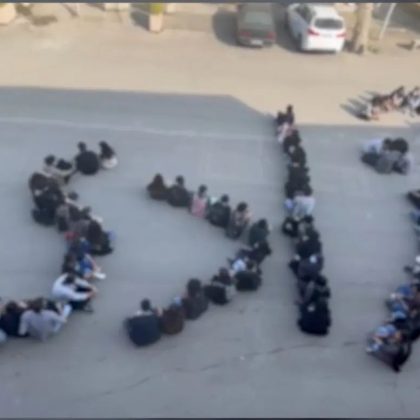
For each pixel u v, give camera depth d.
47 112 18.23
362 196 16.52
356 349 12.81
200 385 11.92
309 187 15.38
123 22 22.58
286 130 17.72
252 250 13.73
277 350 12.63
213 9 23.88
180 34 22.31
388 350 12.39
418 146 18.34
